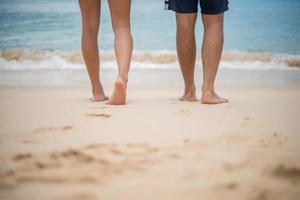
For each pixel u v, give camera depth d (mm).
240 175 1819
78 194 1615
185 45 4297
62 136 2588
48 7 14664
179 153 2152
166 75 7910
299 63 9375
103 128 2836
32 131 2746
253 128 2867
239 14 14469
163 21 13328
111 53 10023
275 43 11523
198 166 1940
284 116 3408
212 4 4039
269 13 14555
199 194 1615
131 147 2268
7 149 2252
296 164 1945
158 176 1809
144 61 9383
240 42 11641
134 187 1686
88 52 4348
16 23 13297
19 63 9203
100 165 1944
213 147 2293
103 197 1588
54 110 3682
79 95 5359
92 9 4293
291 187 1681
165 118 3242
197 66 8664
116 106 3945
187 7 4215
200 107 3891
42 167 1916
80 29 12836
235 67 8883
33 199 1570
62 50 10430
